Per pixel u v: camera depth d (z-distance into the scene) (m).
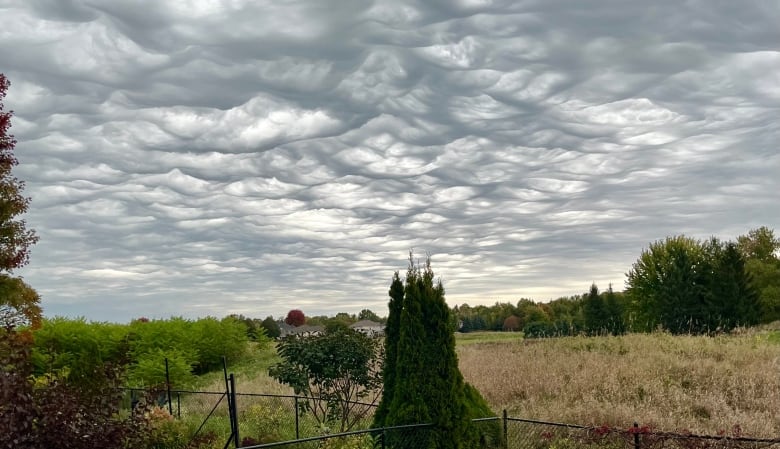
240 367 35.78
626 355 19.62
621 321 46.19
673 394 14.55
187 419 16.12
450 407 9.48
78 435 8.08
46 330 28.17
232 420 8.87
